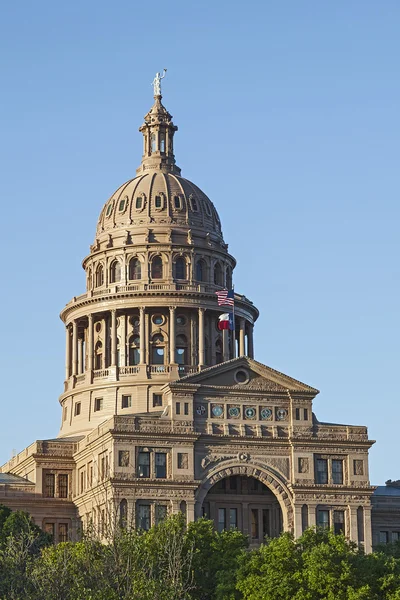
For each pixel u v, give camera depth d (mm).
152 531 196750
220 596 190875
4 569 163625
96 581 160750
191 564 193125
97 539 184125
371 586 188875
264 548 195000
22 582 161000
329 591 183000
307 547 198625
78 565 165500
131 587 160875
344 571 185500
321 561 186625
